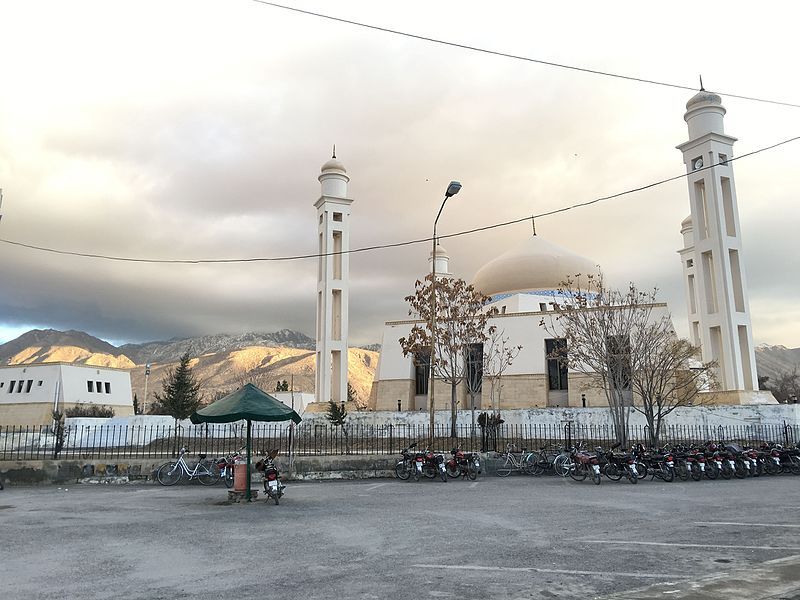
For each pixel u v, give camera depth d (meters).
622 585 7.23
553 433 37.09
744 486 19.11
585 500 15.67
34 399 54.16
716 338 43.94
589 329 35.25
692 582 6.93
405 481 21.53
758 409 34.59
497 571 7.97
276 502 15.51
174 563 8.66
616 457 21.33
